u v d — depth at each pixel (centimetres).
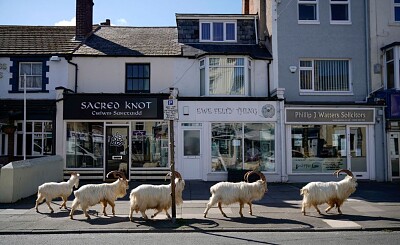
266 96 1811
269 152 1716
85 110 1667
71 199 1307
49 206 1101
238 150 1709
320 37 1834
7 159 1677
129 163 1703
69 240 816
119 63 1805
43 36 1964
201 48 1892
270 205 1195
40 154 1714
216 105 1698
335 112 1720
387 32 1833
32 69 1789
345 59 1844
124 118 1675
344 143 1744
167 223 962
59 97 1667
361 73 1834
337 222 973
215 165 1702
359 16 1850
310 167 1725
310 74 1841
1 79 1755
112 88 1792
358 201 1254
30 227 920
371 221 980
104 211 1054
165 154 1719
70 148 1702
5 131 1677
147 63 1819
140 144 1719
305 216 1044
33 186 1370
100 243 786
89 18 2014
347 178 1073
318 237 841
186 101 1692
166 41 1961
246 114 1697
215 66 1769
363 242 794
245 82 1770
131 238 833
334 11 1870
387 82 1806
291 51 1822
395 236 853
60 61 1767
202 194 1374
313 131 1738
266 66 1827
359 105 1731
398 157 1752
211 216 1045
